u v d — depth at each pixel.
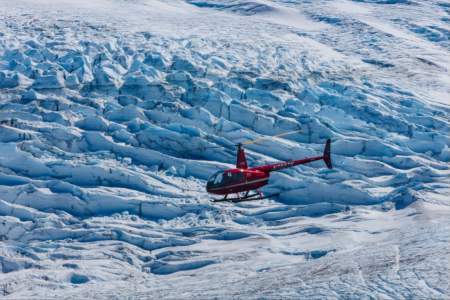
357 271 63.38
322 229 92.94
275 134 131.88
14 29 170.12
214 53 165.88
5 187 104.25
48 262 87.44
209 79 150.00
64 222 99.62
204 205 105.69
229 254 86.69
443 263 60.91
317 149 127.19
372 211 101.75
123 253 89.75
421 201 100.06
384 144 128.25
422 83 167.38
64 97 136.75
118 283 81.69
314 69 167.38
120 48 161.50
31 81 143.38
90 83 142.12
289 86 149.75
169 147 123.06
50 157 115.94
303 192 110.56
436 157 130.88
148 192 110.31
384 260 66.38
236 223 101.38
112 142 121.00
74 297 73.94
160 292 71.00
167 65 154.25
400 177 116.00
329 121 135.88
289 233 94.31
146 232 97.12
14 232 95.81
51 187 106.75
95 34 170.75
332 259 74.31
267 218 102.31
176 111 132.50
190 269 84.50
